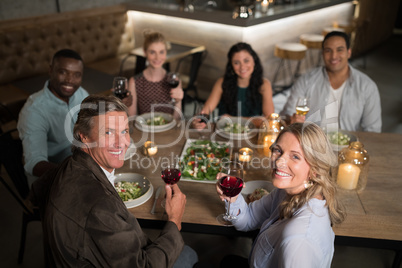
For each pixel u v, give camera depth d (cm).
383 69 541
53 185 106
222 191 129
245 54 233
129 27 471
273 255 112
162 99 271
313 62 537
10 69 362
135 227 109
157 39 251
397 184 157
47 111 195
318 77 247
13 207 250
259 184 155
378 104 237
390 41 688
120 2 472
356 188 154
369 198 148
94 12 432
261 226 128
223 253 213
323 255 107
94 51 435
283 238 103
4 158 184
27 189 195
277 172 112
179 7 445
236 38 394
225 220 137
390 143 193
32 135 187
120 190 150
